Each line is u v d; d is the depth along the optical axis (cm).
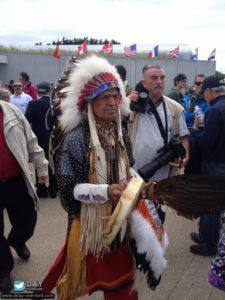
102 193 156
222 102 277
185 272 275
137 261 167
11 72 2491
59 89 182
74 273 178
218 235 296
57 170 165
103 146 170
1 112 238
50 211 420
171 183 161
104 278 172
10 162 241
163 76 255
